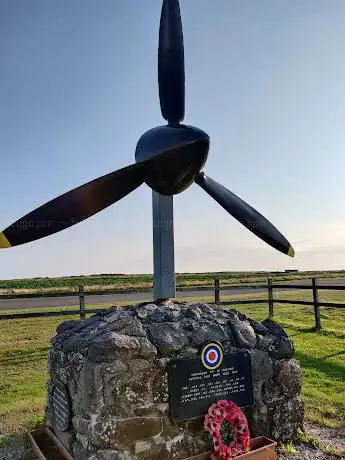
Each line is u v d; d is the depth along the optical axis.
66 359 3.25
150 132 3.39
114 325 3.11
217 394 3.18
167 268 3.82
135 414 2.85
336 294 15.70
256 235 4.11
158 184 3.48
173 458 2.94
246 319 3.72
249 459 3.03
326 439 3.51
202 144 3.25
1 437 3.65
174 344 3.06
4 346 7.21
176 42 3.73
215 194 3.93
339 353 6.32
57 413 3.42
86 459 2.80
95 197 3.42
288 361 3.58
